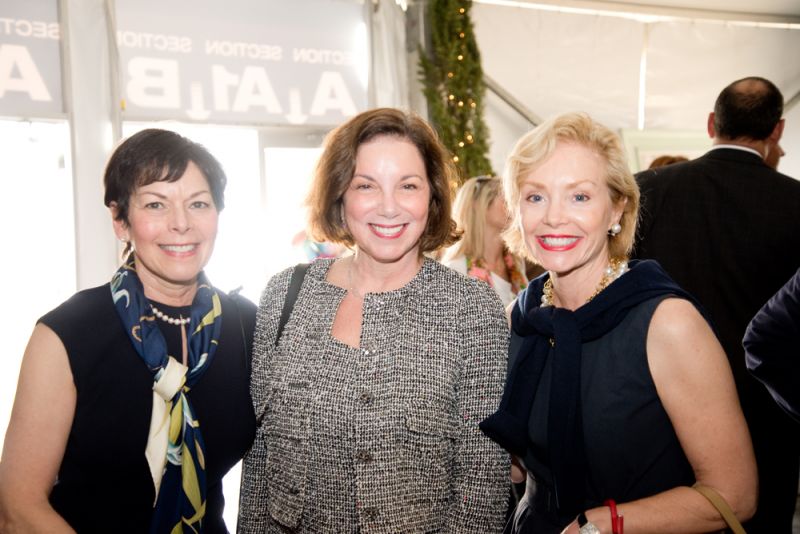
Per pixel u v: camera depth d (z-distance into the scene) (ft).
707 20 17.52
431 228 5.07
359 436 4.48
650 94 17.28
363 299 4.92
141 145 4.48
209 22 12.83
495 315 4.81
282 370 4.77
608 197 4.33
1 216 12.11
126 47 12.19
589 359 4.25
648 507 3.84
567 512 4.29
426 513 4.53
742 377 7.00
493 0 15.60
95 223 12.02
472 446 4.65
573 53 16.56
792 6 17.62
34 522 3.99
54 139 12.17
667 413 4.01
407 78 15.10
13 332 12.37
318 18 13.89
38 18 11.55
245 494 5.16
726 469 3.84
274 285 5.20
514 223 4.69
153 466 4.42
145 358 4.43
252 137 14.16
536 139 4.32
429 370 4.58
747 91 7.38
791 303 4.40
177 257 4.57
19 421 4.15
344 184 4.73
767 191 7.21
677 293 4.03
